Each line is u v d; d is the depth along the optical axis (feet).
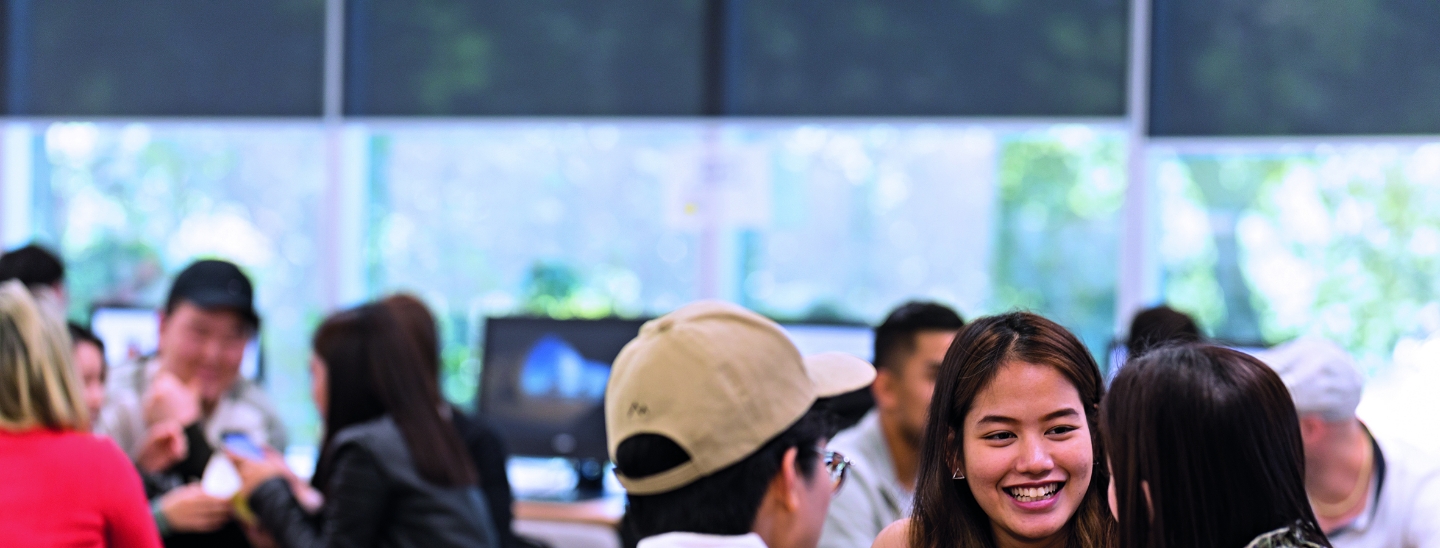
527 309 15.66
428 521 8.21
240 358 10.03
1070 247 14.56
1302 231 13.78
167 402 9.32
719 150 15.05
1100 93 13.88
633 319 13.83
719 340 4.38
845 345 13.15
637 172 15.48
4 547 6.33
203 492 8.71
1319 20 13.32
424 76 15.34
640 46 14.94
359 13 15.46
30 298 6.72
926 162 14.94
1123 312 14.08
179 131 16.17
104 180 16.28
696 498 4.30
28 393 6.52
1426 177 13.43
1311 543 3.98
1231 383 4.03
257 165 16.06
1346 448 6.79
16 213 16.31
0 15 15.98
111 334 14.05
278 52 15.57
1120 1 13.83
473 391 15.71
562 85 15.07
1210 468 4.00
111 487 6.70
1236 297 13.97
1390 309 13.56
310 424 15.88
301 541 8.33
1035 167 14.65
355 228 15.98
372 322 8.52
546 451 13.75
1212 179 14.01
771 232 15.31
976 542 4.58
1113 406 4.22
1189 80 13.70
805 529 4.47
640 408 4.36
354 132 15.88
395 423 8.33
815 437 4.53
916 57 14.30
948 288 14.90
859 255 15.11
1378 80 13.15
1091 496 4.58
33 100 15.98
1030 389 4.41
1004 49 14.10
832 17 14.51
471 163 15.81
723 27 14.73
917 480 4.77
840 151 15.12
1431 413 13.25
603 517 12.50
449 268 15.84
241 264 16.08
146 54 15.79
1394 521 6.77
